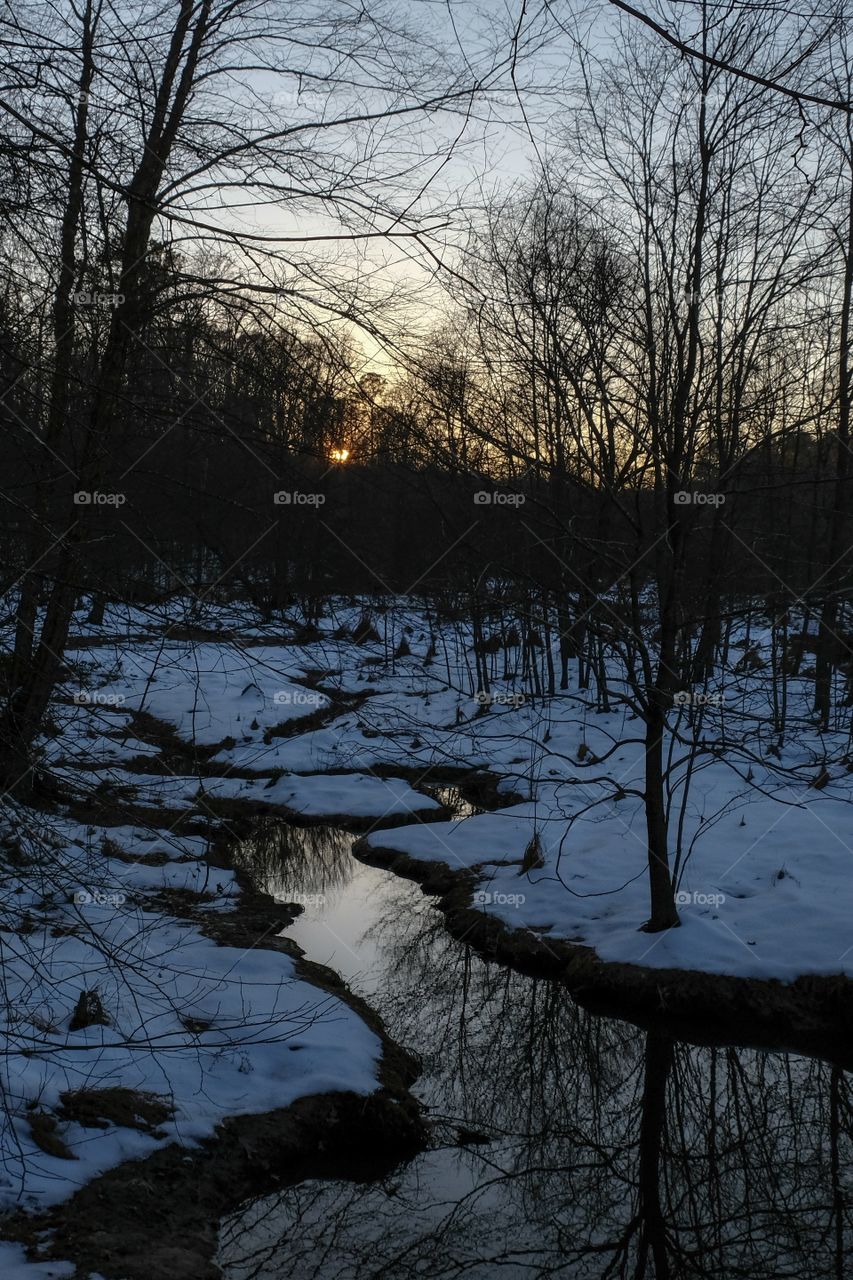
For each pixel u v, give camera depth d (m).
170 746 5.83
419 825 12.39
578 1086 6.96
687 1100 6.84
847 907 8.69
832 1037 7.35
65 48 4.02
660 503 7.89
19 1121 5.02
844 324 8.38
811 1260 5.21
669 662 7.80
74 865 5.03
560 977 8.39
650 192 7.39
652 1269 5.08
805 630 12.30
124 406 6.02
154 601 4.48
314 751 14.78
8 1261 4.16
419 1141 6.07
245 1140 5.50
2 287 4.65
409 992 8.14
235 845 11.72
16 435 5.15
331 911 9.79
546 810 12.34
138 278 5.91
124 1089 5.59
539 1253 5.19
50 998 6.13
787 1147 6.37
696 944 8.24
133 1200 4.81
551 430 7.27
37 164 3.98
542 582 7.43
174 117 5.89
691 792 12.40
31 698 4.34
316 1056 6.39
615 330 7.33
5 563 4.43
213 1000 6.88
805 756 12.86
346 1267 4.84
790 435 7.91
